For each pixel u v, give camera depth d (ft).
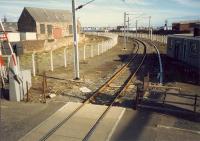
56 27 189.88
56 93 51.44
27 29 177.06
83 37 205.36
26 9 175.11
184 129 35.12
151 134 33.50
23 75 48.16
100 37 254.27
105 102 47.11
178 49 101.24
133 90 55.21
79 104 44.60
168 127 35.63
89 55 117.39
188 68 81.82
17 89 45.42
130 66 89.35
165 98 48.11
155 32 292.20
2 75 54.75
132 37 304.91
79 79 64.23
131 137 32.60
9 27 213.46
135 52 137.08
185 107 43.32
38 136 32.50
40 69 77.82
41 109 42.06
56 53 119.44
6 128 34.81
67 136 32.53
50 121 37.22
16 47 97.14
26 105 43.91
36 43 118.73
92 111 41.14
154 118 38.75
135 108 42.06
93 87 57.52
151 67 86.48
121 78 68.28
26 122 36.83
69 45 157.99
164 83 62.44
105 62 98.17
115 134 33.37
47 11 192.85
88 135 32.76
